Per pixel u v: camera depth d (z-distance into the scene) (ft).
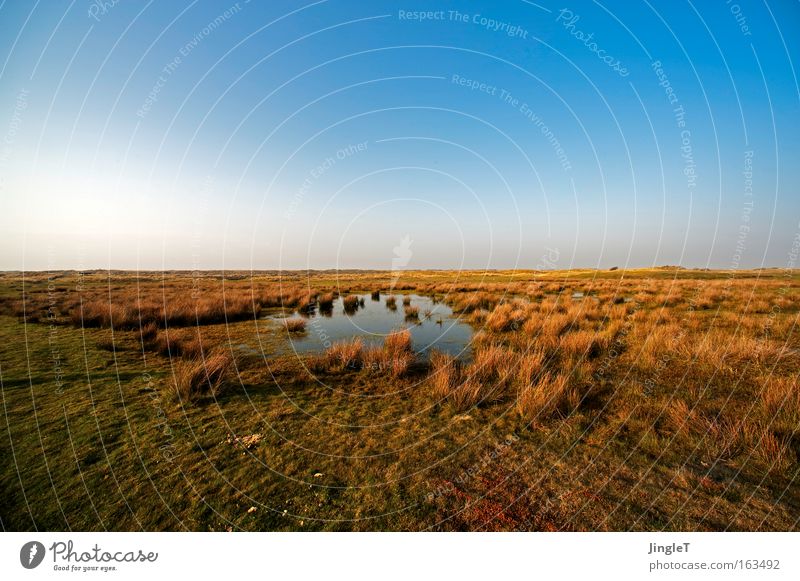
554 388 15.43
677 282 61.72
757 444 10.98
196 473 10.99
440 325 34.99
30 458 11.54
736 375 16.80
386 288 74.08
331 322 36.70
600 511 9.44
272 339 28.68
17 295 47.91
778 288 46.91
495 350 21.12
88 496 9.95
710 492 9.75
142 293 53.78
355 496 10.12
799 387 13.50
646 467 10.89
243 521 9.25
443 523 9.25
